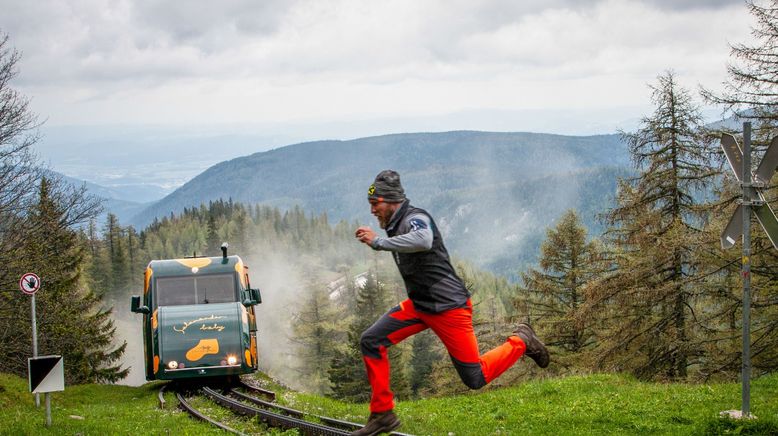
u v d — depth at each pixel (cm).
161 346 1964
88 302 4031
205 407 1603
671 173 2322
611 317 2528
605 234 2631
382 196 575
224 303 2111
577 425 1053
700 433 912
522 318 3209
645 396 1291
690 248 2186
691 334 2244
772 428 882
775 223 900
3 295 2384
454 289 571
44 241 2400
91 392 2306
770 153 900
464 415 1241
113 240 12256
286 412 1309
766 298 2025
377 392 609
